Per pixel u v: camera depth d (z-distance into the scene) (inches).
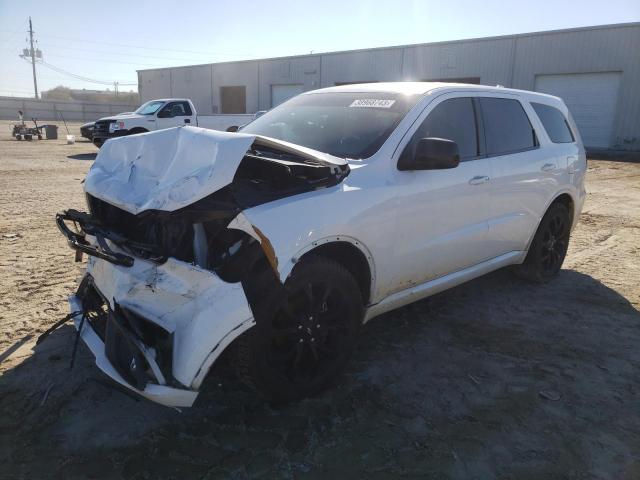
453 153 131.4
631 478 99.0
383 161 133.1
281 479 96.1
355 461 101.4
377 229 126.4
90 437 105.7
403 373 135.0
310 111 162.6
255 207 105.9
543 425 114.5
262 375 108.9
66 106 2140.7
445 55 1147.9
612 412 120.2
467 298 191.3
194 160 106.3
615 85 958.4
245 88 1526.8
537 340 156.6
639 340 158.6
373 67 1253.7
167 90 1736.0
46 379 124.5
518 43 1051.9
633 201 430.6
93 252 113.4
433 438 109.0
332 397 122.7
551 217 203.8
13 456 99.4
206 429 109.7
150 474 96.1
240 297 100.0
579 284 210.8
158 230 106.5
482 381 132.1
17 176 464.8
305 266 112.8
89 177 125.9
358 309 126.6
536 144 194.2
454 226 152.6
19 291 177.5
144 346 99.7
